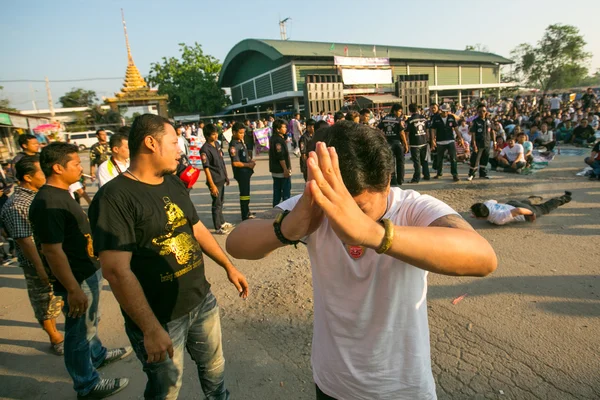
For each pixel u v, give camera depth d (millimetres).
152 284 1728
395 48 34094
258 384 2496
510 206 5055
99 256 1585
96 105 35281
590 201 5836
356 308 1125
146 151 1763
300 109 26984
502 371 2424
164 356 1584
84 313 2418
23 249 2672
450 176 8469
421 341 1154
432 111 8094
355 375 1168
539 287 3400
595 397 2168
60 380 2729
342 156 942
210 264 4633
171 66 35344
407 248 827
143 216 1694
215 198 5582
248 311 3406
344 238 814
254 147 16547
